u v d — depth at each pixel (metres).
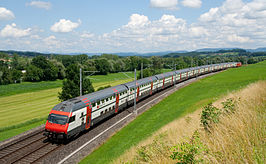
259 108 11.52
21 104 49.75
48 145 19.03
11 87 74.81
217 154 7.70
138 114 30.05
